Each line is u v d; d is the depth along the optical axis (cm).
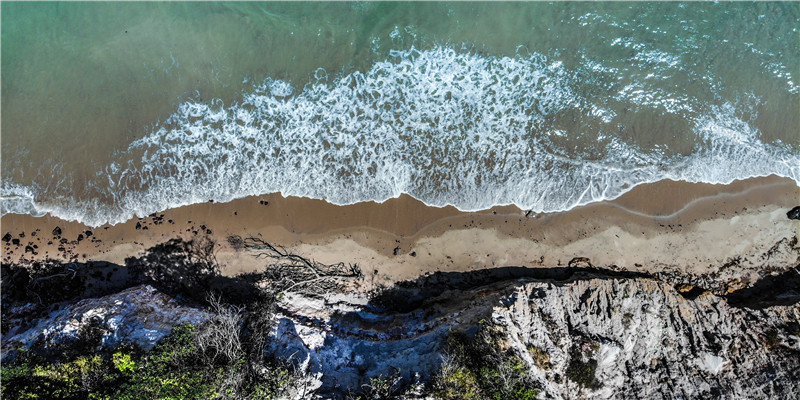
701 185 1414
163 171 1445
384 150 1430
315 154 1435
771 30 1430
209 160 1441
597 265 1410
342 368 1229
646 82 1430
